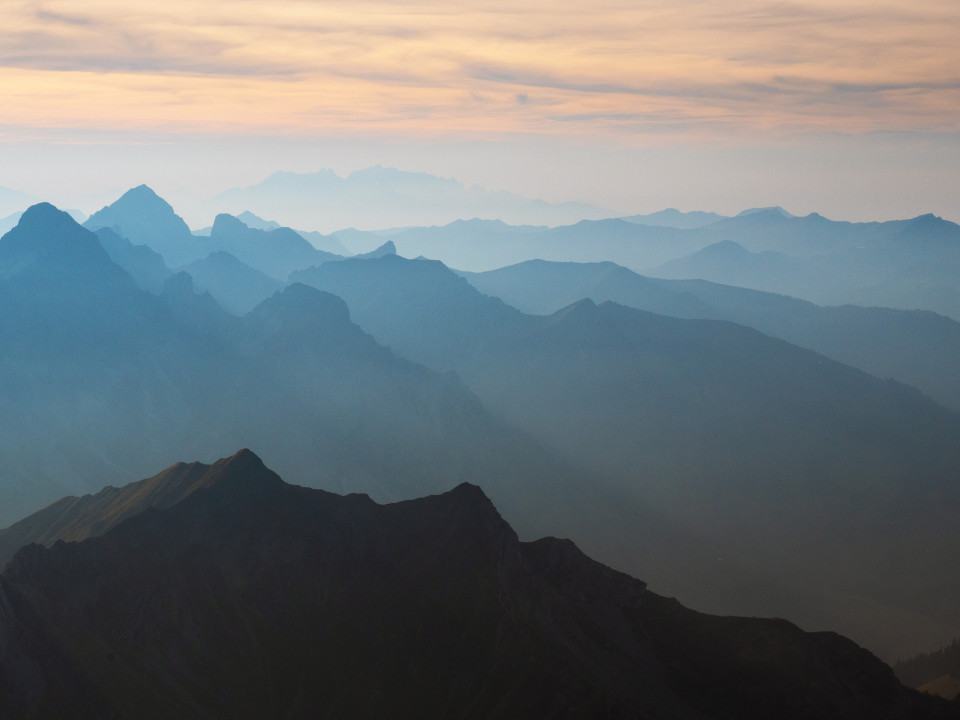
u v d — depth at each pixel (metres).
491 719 124.06
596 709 124.88
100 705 109.38
